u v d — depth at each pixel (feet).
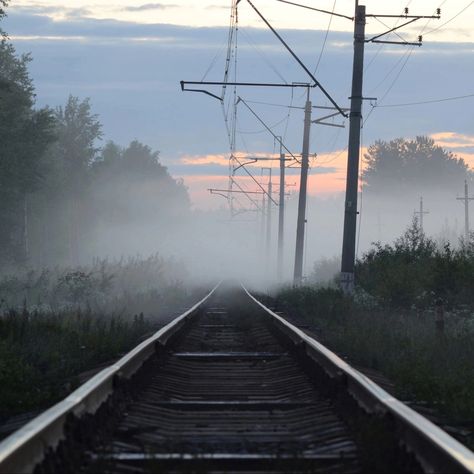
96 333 115.75
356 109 201.36
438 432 43.86
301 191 322.75
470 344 108.78
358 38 200.34
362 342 111.24
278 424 61.72
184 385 86.58
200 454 48.06
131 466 47.06
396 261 213.87
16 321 111.65
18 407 69.51
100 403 61.31
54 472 42.16
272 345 130.82
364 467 45.19
